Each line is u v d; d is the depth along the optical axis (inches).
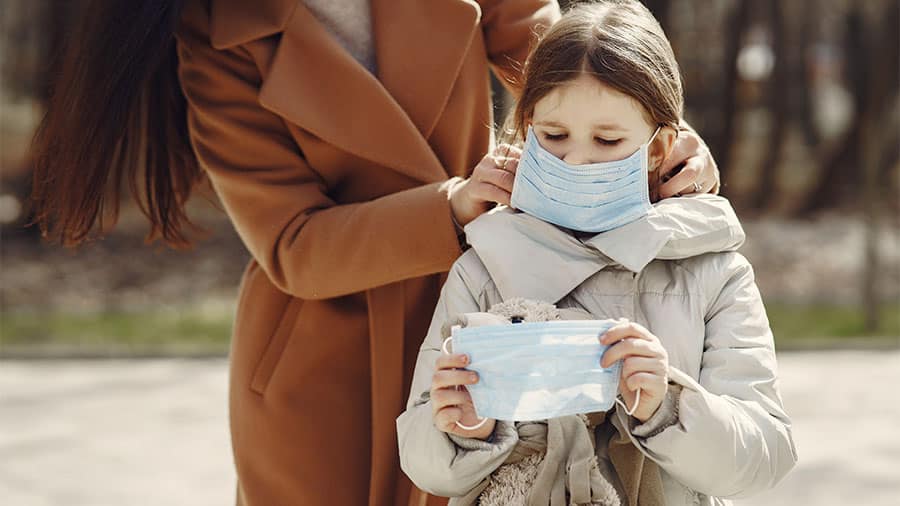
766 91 781.9
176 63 131.6
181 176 136.9
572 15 103.4
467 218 110.7
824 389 368.5
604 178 98.1
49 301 560.1
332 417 122.3
